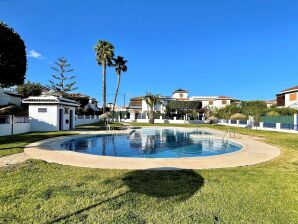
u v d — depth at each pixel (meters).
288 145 15.05
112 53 41.97
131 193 5.43
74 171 7.39
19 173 7.10
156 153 14.40
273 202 5.03
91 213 4.38
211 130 29.80
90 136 20.56
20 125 21.56
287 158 10.29
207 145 18.20
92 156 10.13
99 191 5.53
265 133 25.03
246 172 7.55
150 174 7.11
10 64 13.90
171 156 13.32
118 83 50.16
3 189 5.59
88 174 7.04
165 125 41.66
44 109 24.39
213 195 5.39
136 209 4.58
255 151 12.38
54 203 4.80
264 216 4.38
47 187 5.78
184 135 25.70
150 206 4.73
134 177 6.75
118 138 21.83
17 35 14.39
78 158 9.66
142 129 32.75
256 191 5.70
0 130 18.56
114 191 5.54
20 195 5.22
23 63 14.96
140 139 21.72
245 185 6.15
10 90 41.41
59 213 4.37
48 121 24.39
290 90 42.47
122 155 13.50
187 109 56.41
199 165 8.55
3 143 13.87
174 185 6.05
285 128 26.89
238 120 37.97
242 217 4.33
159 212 4.46
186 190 5.69
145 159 9.58
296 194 5.52
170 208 4.66
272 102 63.31
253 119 33.34
